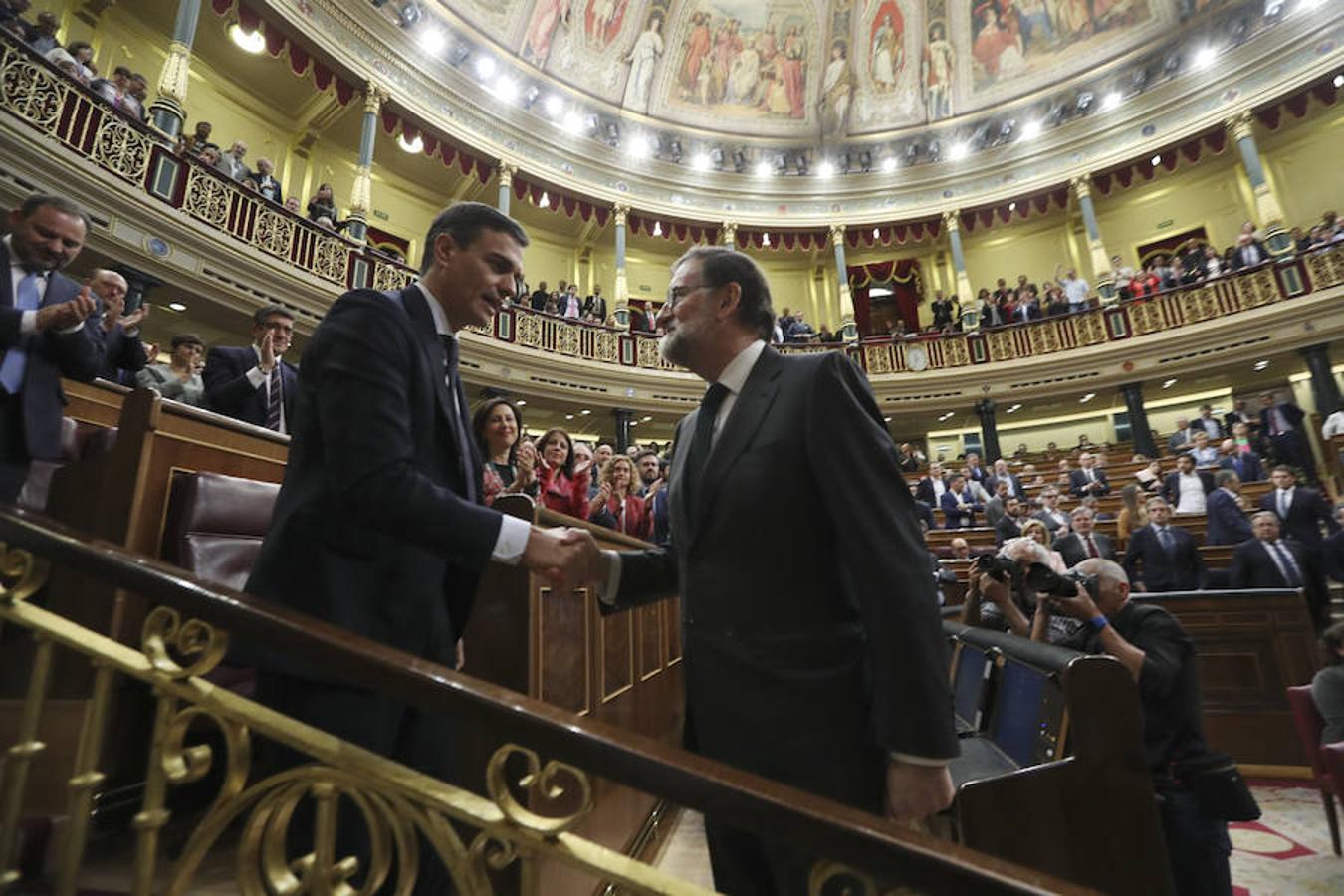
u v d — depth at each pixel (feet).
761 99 48.70
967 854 2.32
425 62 35.42
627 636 10.33
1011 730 7.27
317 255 27.84
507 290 4.73
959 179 47.16
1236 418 35.58
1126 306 40.75
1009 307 44.88
